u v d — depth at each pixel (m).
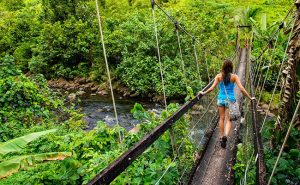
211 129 5.27
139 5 26.81
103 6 25.80
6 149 3.15
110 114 12.57
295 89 3.74
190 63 15.58
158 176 3.16
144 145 1.96
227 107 4.46
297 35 3.52
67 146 4.61
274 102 11.34
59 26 21.47
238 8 27.72
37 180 4.05
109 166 1.54
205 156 4.22
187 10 23.89
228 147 4.55
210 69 15.81
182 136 3.55
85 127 9.70
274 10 26.52
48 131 3.52
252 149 3.00
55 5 23.83
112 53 18.59
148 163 3.39
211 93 6.03
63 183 3.85
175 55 16.30
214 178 3.59
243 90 4.22
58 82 21.17
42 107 7.59
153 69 15.78
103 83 18.73
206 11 25.86
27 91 7.28
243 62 16.69
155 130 2.19
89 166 3.99
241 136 5.00
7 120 6.73
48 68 21.98
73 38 21.11
